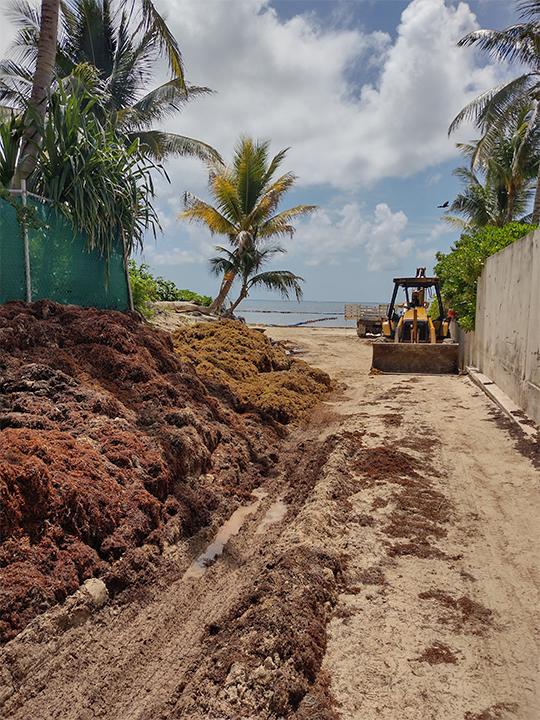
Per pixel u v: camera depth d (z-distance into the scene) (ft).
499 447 22.07
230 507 17.07
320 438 24.89
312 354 56.59
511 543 14.29
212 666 9.68
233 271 70.44
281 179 70.33
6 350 17.74
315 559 12.66
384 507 16.39
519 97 52.47
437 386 36.19
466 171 88.84
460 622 11.01
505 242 38.50
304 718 8.51
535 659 9.96
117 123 50.90
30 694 9.09
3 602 9.95
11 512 11.10
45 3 28.04
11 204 21.79
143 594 12.07
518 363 27.37
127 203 28.94
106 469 14.21
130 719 8.72
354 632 10.68
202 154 58.59
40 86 28.17
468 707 8.83
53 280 24.72
